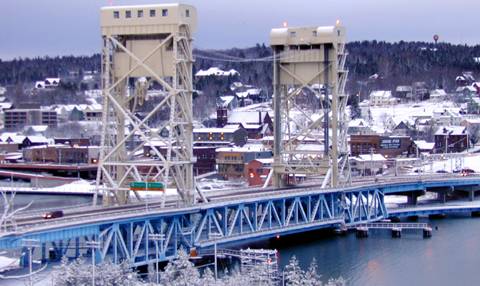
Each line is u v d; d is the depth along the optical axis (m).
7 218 149.50
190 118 180.00
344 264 185.25
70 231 147.88
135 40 183.00
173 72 177.88
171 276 140.25
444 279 172.75
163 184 174.38
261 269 142.25
